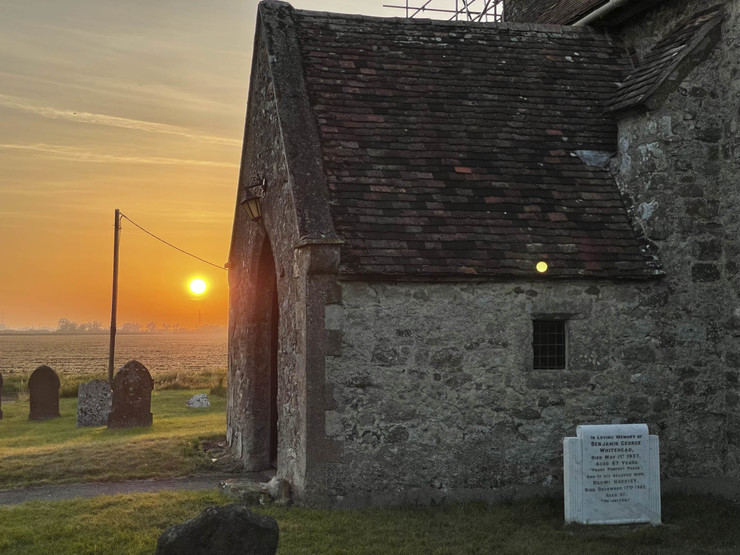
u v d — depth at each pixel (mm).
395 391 9820
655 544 8180
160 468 12297
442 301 10016
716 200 10805
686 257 10664
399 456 9773
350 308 9758
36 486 11141
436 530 8547
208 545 6141
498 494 9984
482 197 10781
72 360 83000
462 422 9961
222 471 12445
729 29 10805
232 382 14336
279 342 11211
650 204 10742
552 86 12492
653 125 10812
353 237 9906
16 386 28141
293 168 10375
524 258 10188
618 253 10555
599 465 8898
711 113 10875
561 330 10461
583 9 13664
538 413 10164
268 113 12039
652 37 12805
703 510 9492
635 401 10422
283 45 11844
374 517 9039
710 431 10586
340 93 11578
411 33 12805
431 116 11641
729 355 10562
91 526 8578
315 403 9586
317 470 9555
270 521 6355
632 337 10469
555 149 11641
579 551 7875
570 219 10797
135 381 17688
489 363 10078
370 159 10852
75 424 18969
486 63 12641
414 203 10484
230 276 15172
